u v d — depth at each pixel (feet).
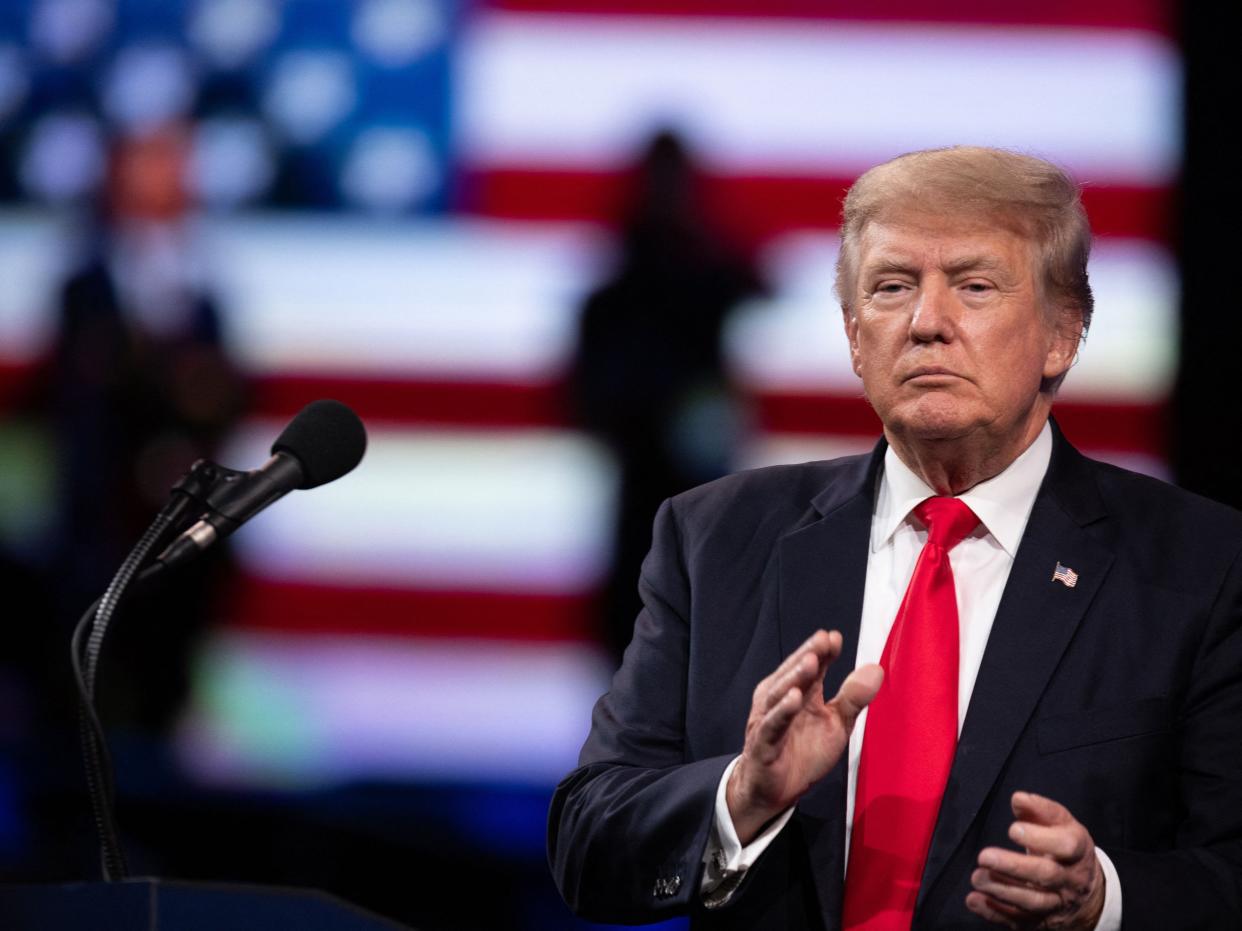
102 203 38.50
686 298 36.88
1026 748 12.61
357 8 38.42
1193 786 12.69
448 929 35.24
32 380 38.22
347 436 13.60
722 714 13.42
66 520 37.81
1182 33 36.19
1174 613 12.91
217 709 37.04
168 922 9.94
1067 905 11.33
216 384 37.99
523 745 37.09
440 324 37.99
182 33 38.75
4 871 35.29
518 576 37.32
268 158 38.47
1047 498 13.58
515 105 38.06
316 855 35.91
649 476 36.88
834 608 13.51
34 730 36.81
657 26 37.70
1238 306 35.94
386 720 37.24
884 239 13.12
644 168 37.52
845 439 36.65
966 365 12.80
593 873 12.85
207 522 12.99
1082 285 13.56
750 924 12.76
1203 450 35.94
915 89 36.91
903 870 12.41
